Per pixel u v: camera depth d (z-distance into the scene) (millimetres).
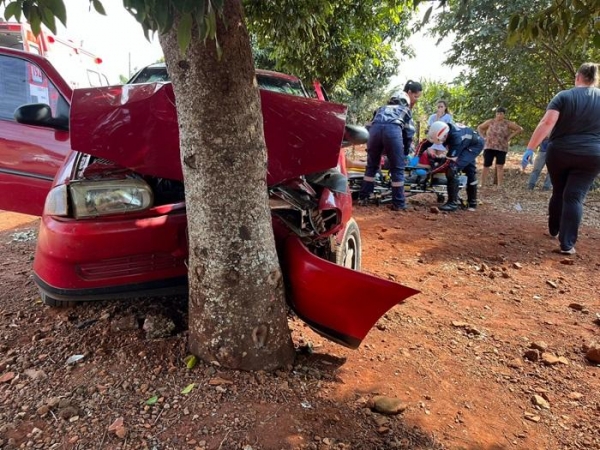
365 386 2346
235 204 2113
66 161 3045
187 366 2297
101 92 2467
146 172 2465
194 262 2230
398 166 7062
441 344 2916
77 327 2816
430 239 5582
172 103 2398
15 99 4008
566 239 5031
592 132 4727
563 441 2080
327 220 3006
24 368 2398
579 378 2596
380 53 8664
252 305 2225
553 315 3457
